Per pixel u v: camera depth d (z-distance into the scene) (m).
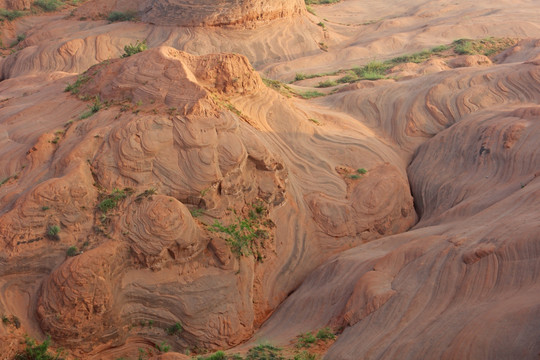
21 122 16.56
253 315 13.32
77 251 12.00
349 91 23.06
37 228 12.05
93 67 19.81
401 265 12.02
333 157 17.62
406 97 21.48
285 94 21.66
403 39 38.22
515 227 11.00
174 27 38.03
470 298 10.02
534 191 12.69
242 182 14.62
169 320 12.30
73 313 11.20
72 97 17.67
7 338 10.79
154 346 12.16
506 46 34.19
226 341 12.59
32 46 38.00
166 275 12.49
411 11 48.16
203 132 14.09
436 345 9.01
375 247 14.14
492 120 18.20
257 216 14.79
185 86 15.02
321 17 46.97
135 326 12.08
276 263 14.54
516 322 8.41
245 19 38.41
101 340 11.52
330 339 11.04
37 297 11.55
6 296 11.38
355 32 43.38
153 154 13.70
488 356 8.23
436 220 15.59
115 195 12.95
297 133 17.53
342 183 16.91
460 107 20.45
